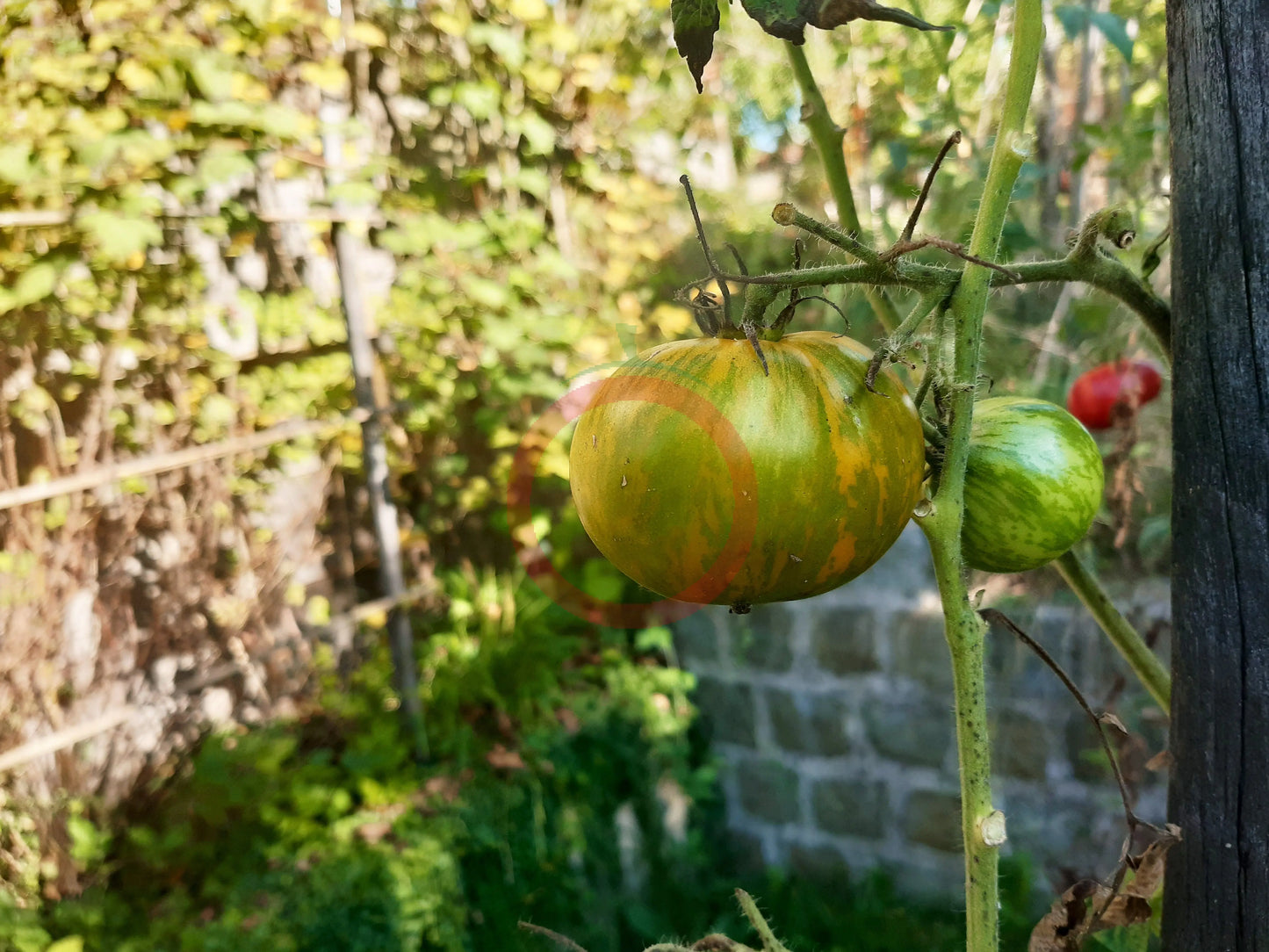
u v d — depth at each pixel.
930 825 3.76
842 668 3.82
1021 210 2.79
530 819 3.54
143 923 2.94
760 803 4.18
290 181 3.68
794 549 0.70
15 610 2.93
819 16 0.62
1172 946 0.86
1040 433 0.90
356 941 2.91
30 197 2.89
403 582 3.96
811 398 0.70
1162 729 3.00
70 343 3.07
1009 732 3.36
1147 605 2.84
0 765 2.83
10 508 2.94
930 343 0.76
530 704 3.82
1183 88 0.79
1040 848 3.40
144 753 3.26
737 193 4.41
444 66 4.05
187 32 3.26
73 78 2.96
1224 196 0.76
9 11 2.88
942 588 0.76
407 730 3.69
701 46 0.73
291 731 3.56
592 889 3.75
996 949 0.75
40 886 2.95
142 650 3.30
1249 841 0.80
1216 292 0.78
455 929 3.10
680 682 4.14
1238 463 0.78
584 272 4.42
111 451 3.17
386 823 3.24
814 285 0.73
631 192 4.52
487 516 4.29
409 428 4.02
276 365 3.68
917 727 3.70
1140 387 1.83
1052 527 0.89
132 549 3.28
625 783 3.96
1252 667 0.78
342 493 3.91
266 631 3.60
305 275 3.77
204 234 3.43
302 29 3.63
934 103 2.82
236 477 3.52
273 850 3.10
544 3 4.09
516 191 4.29
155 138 3.06
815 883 4.08
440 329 3.97
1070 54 2.70
